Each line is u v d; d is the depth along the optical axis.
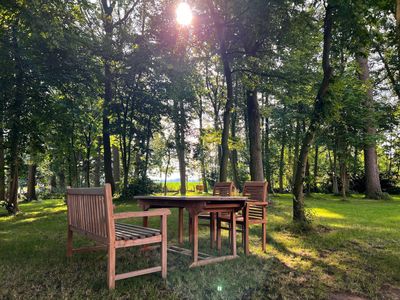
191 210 3.62
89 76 10.11
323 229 6.03
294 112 16.20
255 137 10.97
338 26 5.94
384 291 2.94
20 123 8.47
